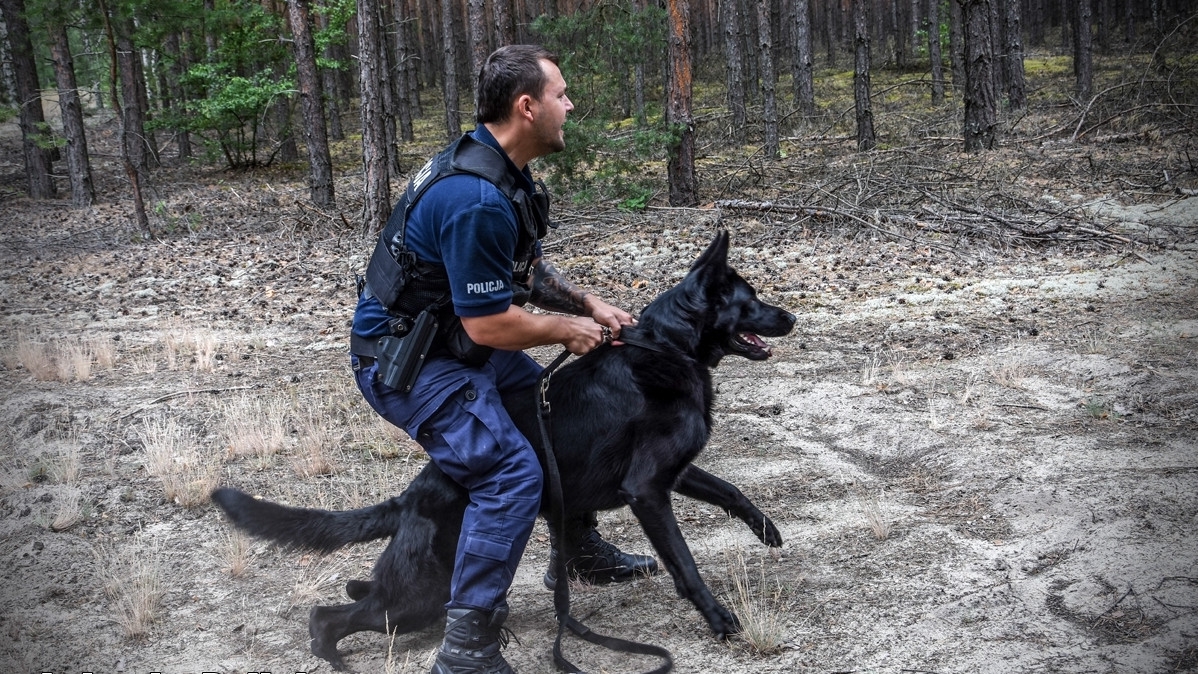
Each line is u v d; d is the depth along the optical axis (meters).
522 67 2.64
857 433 5.27
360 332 2.84
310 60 15.25
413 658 3.18
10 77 22.97
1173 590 3.21
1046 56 37.00
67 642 3.40
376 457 5.28
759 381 6.33
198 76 22.38
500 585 2.74
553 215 13.26
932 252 10.01
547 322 2.71
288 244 13.13
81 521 4.52
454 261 2.58
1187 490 3.94
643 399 2.94
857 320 7.73
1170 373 5.64
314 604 3.63
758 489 4.59
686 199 13.53
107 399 6.49
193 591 3.79
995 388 5.74
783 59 42.88
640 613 3.44
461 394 2.74
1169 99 16.58
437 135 30.61
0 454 5.52
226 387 6.71
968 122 16.75
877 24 48.91
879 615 3.27
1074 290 8.13
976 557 3.64
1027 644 3.01
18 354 7.70
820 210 11.43
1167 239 9.66
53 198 20.02
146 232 14.30
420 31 46.97
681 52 13.17
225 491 2.88
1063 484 4.17
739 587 3.32
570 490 3.00
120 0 14.30
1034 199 11.94
